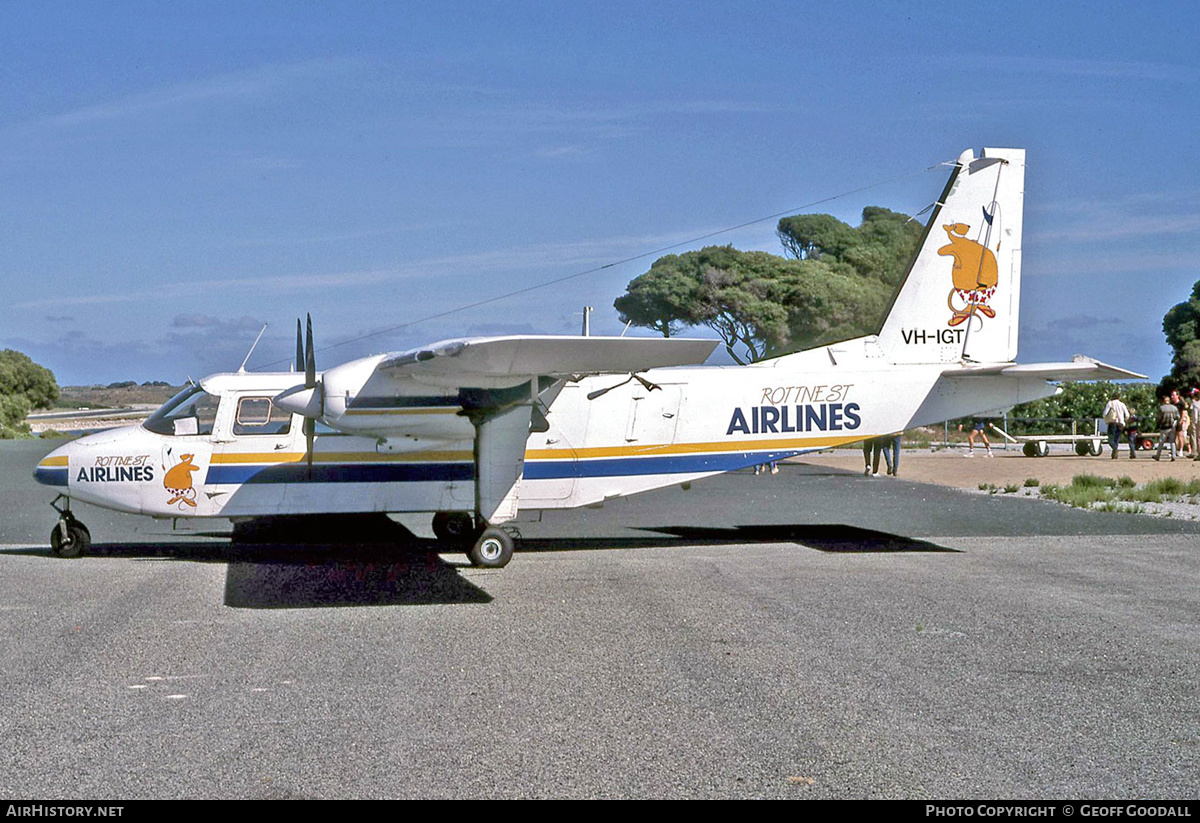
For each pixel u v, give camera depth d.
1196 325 49.19
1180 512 16.12
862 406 13.31
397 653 7.48
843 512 16.67
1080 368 12.39
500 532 11.50
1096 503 17.19
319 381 11.66
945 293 13.57
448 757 5.37
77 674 6.89
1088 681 6.73
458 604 9.30
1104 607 9.04
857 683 6.70
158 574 10.98
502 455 11.49
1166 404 26.98
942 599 9.42
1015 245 13.70
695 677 6.84
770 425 13.17
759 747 5.52
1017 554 12.11
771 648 7.61
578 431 12.79
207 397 12.45
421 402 11.24
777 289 55.03
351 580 10.59
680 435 13.01
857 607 9.09
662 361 9.73
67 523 12.31
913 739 5.64
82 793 4.86
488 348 9.27
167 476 12.24
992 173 13.66
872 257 57.50
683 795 4.88
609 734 5.72
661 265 57.66
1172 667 7.06
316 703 6.26
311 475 12.40
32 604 9.27
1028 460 27.97
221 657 7.35
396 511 12.47
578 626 8.36
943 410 13.51
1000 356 13.70
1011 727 5.84
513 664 7.17
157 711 6.10
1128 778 5.08
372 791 4.91
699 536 14.01
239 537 14.20
